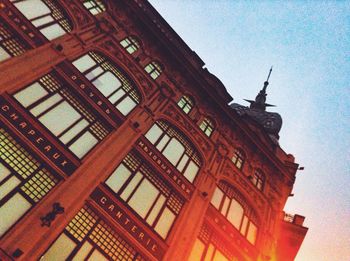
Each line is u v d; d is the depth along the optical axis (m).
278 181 18.80
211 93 17.77
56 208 8.92
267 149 18.66
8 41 11.47
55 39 12.85
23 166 9.34
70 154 10.49
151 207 11.79
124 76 14.77
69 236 9.15
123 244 10.17
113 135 12.02
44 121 10.74
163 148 14.02
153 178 12.54
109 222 10.08
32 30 12.34
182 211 12.50
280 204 17.91
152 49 17.12
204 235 12.99
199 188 13.86
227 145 17.11
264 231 15.55
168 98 15.69
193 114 16.61
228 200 15.23
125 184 11.50
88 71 13.45
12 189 8.79
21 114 10.19
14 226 8.23
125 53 15.41
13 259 7.71
